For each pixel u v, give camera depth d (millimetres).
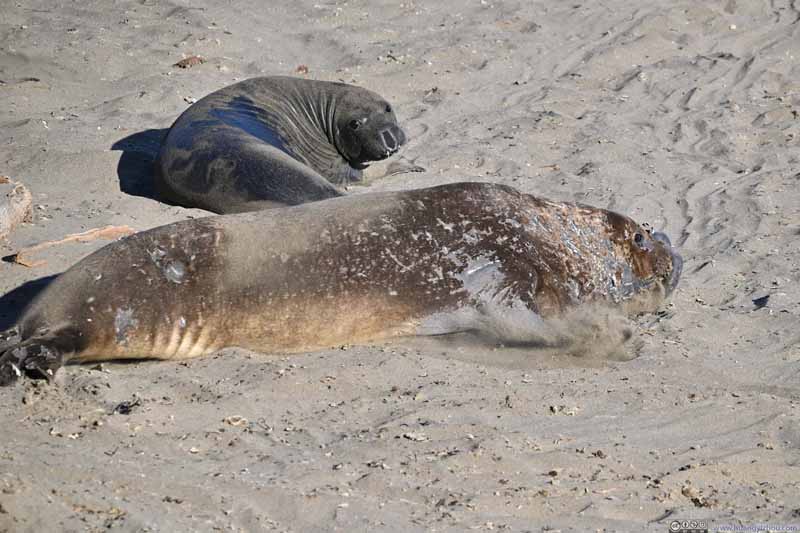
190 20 54594
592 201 37750
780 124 46094
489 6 58969
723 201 38094
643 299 29859
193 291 24922
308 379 23703
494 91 49281
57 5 56188
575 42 54750
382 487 18859
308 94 42594
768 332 28078
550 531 17688
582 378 24797
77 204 35156
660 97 49000
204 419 21609
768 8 59406
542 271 27469
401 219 26828
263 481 18891
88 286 24328
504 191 28359
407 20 56688
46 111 44531
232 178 34625
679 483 19859
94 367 24312
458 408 22453
